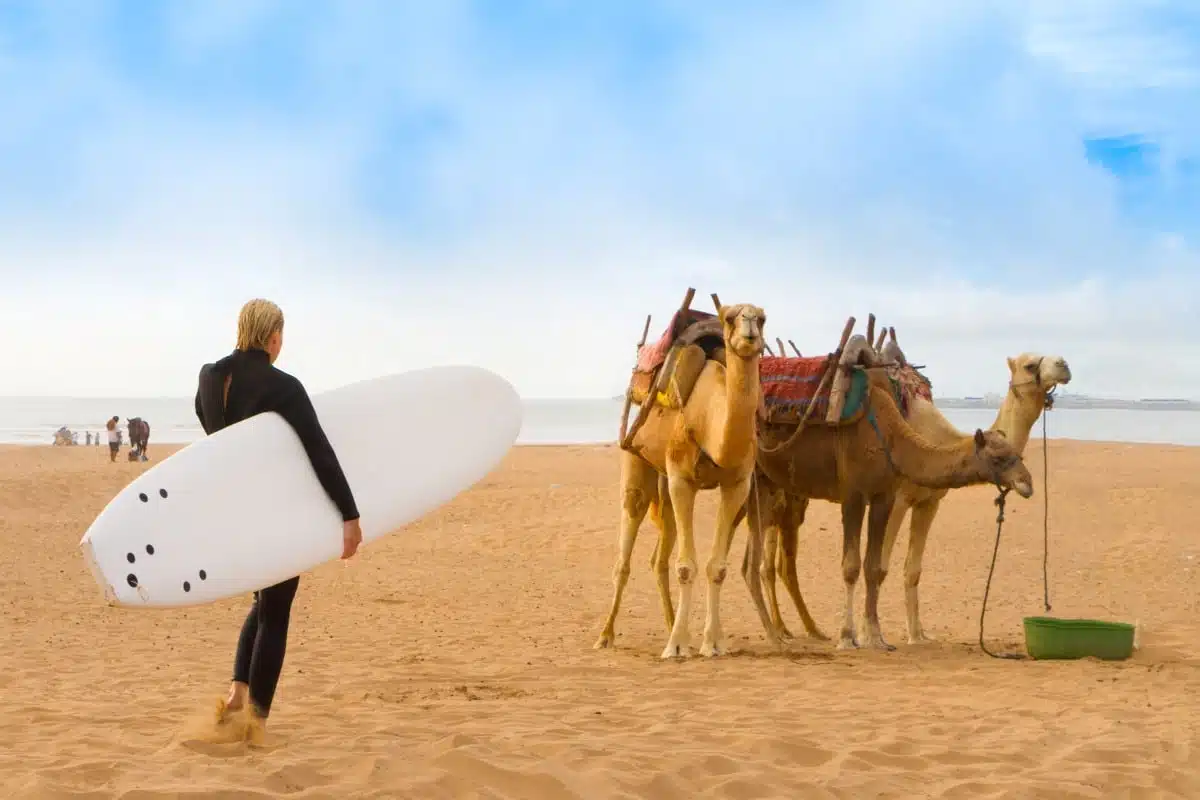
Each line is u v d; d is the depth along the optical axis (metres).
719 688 7.62
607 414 184.00
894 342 10.89
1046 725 6.18
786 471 10.56
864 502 10.20
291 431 4.93
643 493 10.43
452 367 5.68
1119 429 87.00
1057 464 32.31
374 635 10.83
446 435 5.44
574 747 5.11
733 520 9.61
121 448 46.22
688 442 9.31
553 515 23.61
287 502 4.84
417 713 6.24
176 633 10.78
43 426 104.69
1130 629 9.27
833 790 4.65
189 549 4.61
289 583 5.04
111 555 4.48
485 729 5.63
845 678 8.13
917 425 10.41
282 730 5.58
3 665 8.56
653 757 5.00
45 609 12.38
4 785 4.33
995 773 5.09
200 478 4.71
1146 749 5.56
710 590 9.58
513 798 4.36
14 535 20.28
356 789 4.30
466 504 25.27
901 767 5.16
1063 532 20.66
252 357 5.01
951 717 6.40
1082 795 4.74
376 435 5.28
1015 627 12.02
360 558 18.52
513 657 9.41
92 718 6.09
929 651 9.94
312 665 8.70
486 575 16.81
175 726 5.86
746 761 5.03
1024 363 10.30
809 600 14.34
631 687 7.65
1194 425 99.19
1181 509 22.56
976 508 23.22
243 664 5.17
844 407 10.00
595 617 12.67
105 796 4.12
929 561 17.86
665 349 9.66
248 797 4.13
